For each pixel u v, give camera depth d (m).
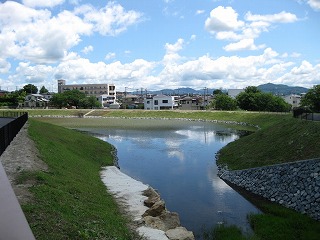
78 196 15.41
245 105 104.69
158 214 16.02
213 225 16.70
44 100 140.75
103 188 20.66
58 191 14.32
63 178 17.67
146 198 19.12
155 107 136.50
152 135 56.50
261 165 25.14
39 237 9.21
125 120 92.81
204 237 15.18
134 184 22.38
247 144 33.91
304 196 17.80
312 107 60.75
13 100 130.25
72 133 42.84
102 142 43.25
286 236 14.48
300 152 23.09
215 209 19.20
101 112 110.94
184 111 101.38
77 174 20.75
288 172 20.23
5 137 20.47
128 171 29.67
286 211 17.44
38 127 36.16
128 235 13.05
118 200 18.67
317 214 16.16
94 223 12.26
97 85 184.25
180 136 55.00
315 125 25.17
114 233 12.16
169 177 27.36
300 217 16.42
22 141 23.45
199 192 22.78
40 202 11.95
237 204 19.98
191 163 33.16
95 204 15.48
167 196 21.92
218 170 29.66
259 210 18.78
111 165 30.38
